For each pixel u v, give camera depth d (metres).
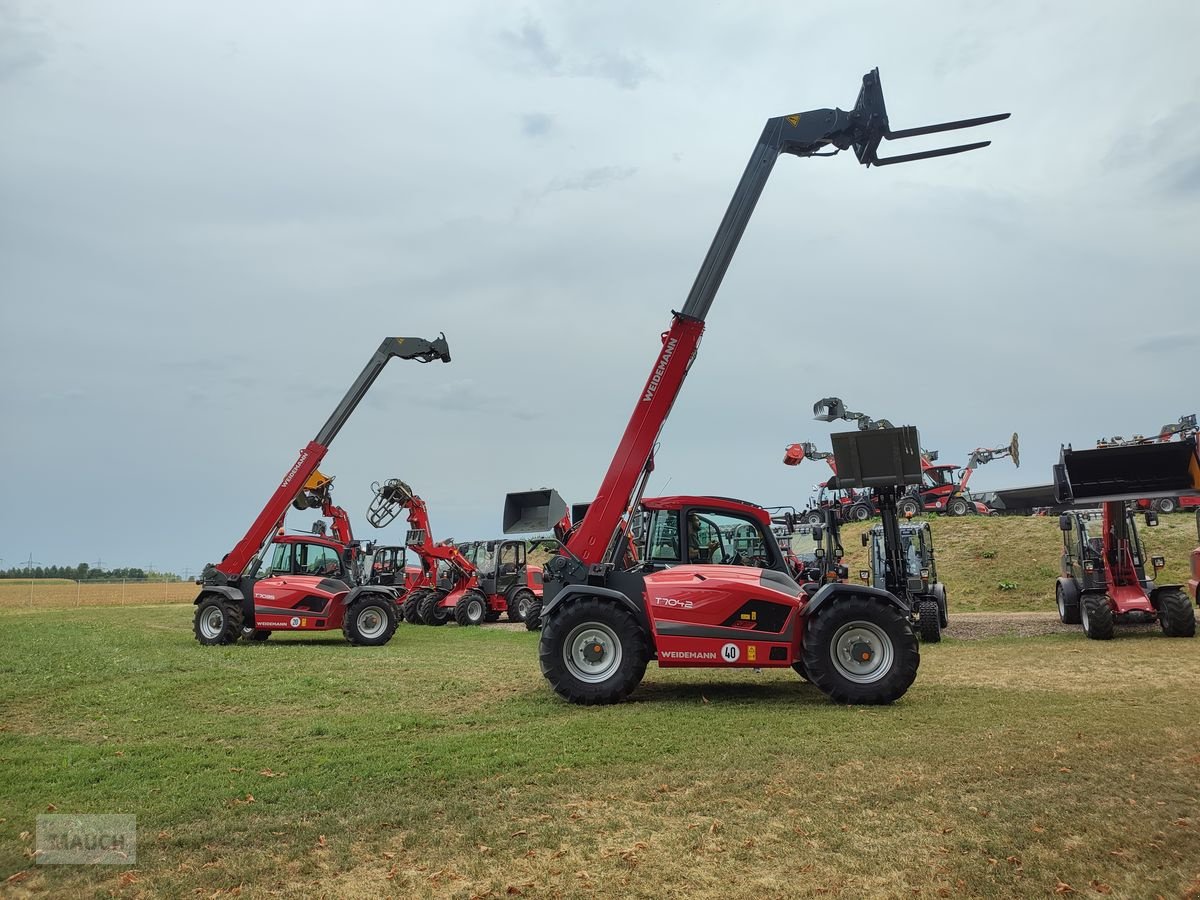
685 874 3.96
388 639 16.03
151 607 33.59
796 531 22.30
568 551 9.36
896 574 15.05
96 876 4.03
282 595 16.27
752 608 8.49
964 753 5.97
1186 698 8.20
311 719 7.86
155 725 7.66
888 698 8.05
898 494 15.13
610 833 4.50
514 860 4.15
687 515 9.41
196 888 3.89
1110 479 15.02
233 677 10.55
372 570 22.59
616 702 8.48
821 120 9.89
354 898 3.76
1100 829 4.42
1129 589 15.00
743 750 6.20
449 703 8.70
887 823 4.56
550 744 6.52
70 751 6.56
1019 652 12.93
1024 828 4.45
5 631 18.30
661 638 8.48
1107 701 8.10
